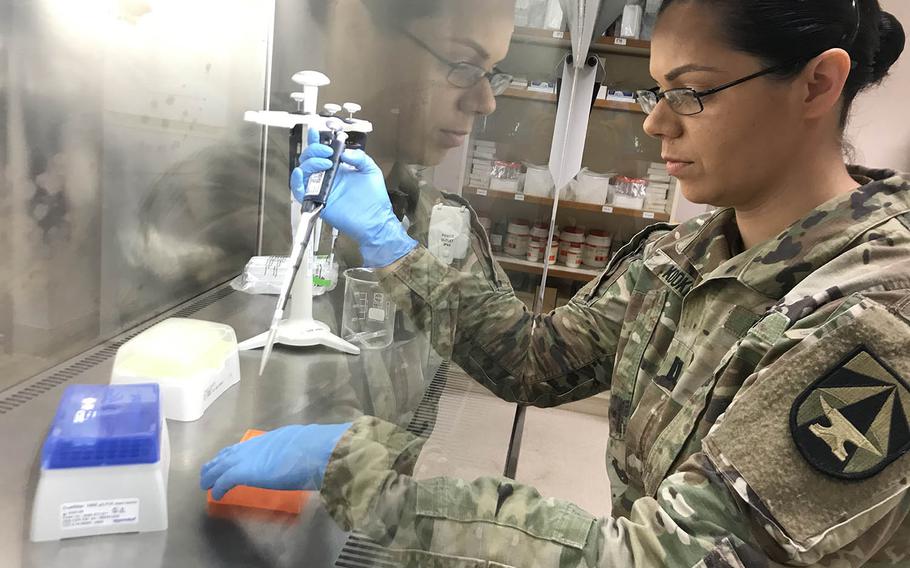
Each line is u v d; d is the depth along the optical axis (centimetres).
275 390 88
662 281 114
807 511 67
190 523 62
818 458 67
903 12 319
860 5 83
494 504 73
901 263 77
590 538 71
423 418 89
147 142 112
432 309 106
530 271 189
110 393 68
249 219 142
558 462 199
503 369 128
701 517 70
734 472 70
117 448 59
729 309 96
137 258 112
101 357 96
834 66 81
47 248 91
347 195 98
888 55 92
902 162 336
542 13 135
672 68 88
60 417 62
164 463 64
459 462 81
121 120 104
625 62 371
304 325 100
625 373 115
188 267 128
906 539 78
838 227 87
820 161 91
